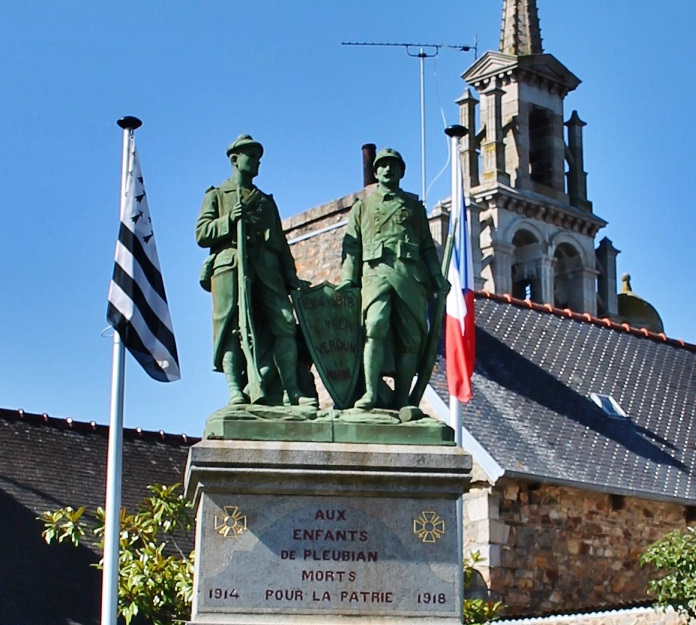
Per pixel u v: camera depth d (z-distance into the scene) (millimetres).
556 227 91562
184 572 26281
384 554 16719
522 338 36125
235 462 16641
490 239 88750
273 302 17391
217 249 17625
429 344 17547
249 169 17688
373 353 17297
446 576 16719
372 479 16734
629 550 32719
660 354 38406
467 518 31281
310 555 16656
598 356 36938
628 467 33312
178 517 27406
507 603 30797
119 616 29328
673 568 28375
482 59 92438
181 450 34906
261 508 16703
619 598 32375
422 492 16812
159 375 24297
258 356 17344
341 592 16625
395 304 17484
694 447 35312
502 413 32938
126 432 34469
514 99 92375
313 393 17594
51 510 31625
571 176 94062
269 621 16500
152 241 24672
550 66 93688
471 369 27250
